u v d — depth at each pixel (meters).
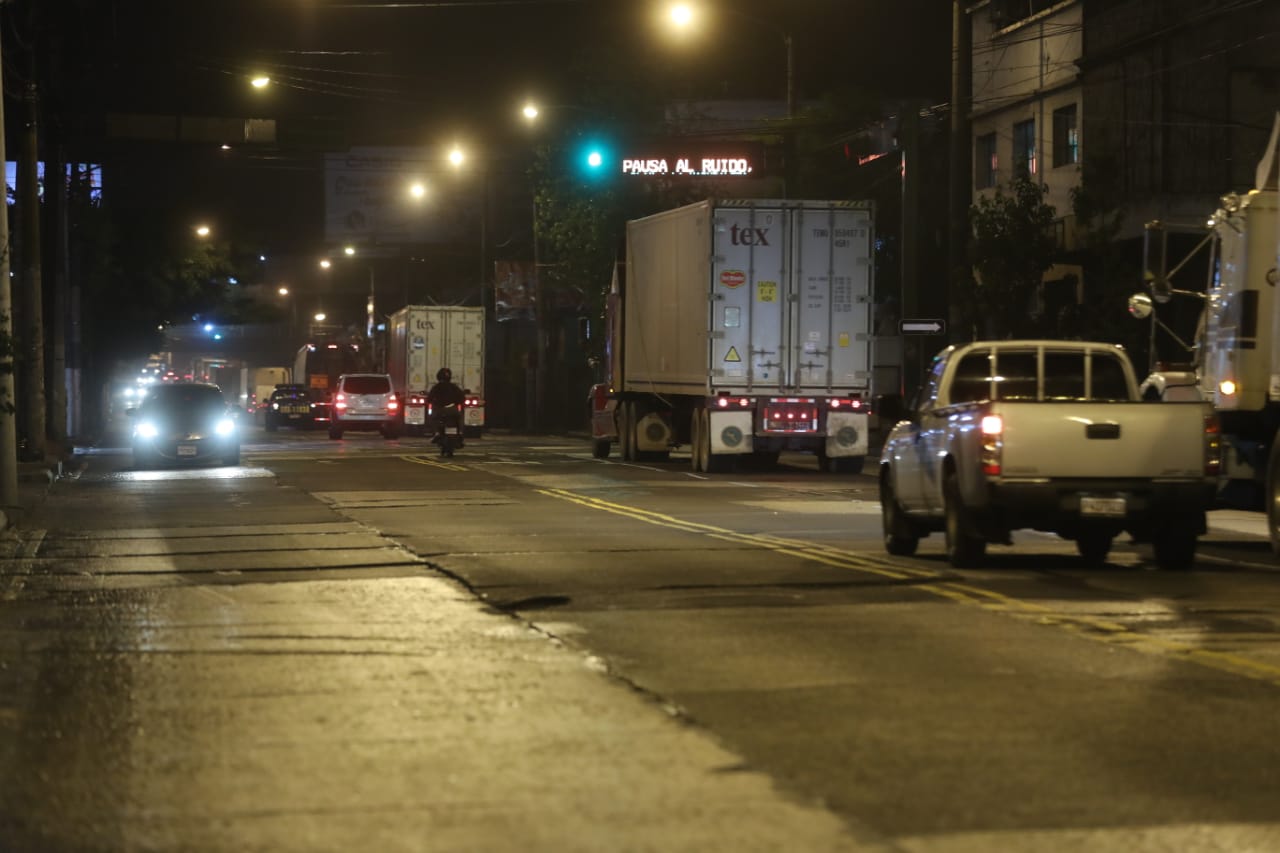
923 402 31.06
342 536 33.56
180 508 42.22
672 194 94.19
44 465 58.12
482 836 11.52
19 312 76.44
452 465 62.84
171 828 11.78
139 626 21.52
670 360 59.50
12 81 64.75
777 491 47.97
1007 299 60.25
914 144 58.41
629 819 11.94
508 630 20.91
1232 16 59.31
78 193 96.62
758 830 11.65
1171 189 61.31
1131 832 11.62
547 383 126.75
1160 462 26.42
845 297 55.69
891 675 17.69
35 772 13.50
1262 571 27.66
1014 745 14.35
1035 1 70.81
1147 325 56.53
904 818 11.97
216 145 77.75
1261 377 32.88
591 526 35.91
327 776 13.27
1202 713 15.73
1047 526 26.70
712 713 15.71
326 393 119.69
